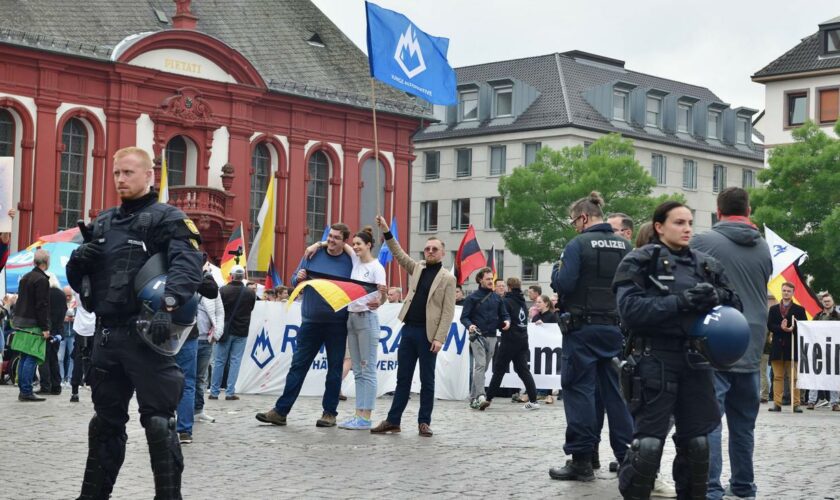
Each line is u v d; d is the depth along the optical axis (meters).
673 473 7.94
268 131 50.16
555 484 10.27
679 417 7.78
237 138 48.69
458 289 26.48
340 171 52.69
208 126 47.59
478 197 73.69
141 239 7.52
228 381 20.67
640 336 7.75
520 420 17.39
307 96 51.00
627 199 60.91
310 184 51.94
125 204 7.70
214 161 48.03
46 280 19.70
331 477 10.44
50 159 43.44
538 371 23.22
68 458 11.58
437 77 17.03
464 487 9.99
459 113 75.75
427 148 76.12
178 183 47.41
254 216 50.00
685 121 80.06
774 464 12.09
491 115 74.38
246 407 18.72
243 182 48.84
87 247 7.57
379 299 15.03
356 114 53.09
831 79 66.69
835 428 17.44
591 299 10.49
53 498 9.05
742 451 9.41
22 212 42.91
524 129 71.75
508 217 63.41
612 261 10.52
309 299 14.99
